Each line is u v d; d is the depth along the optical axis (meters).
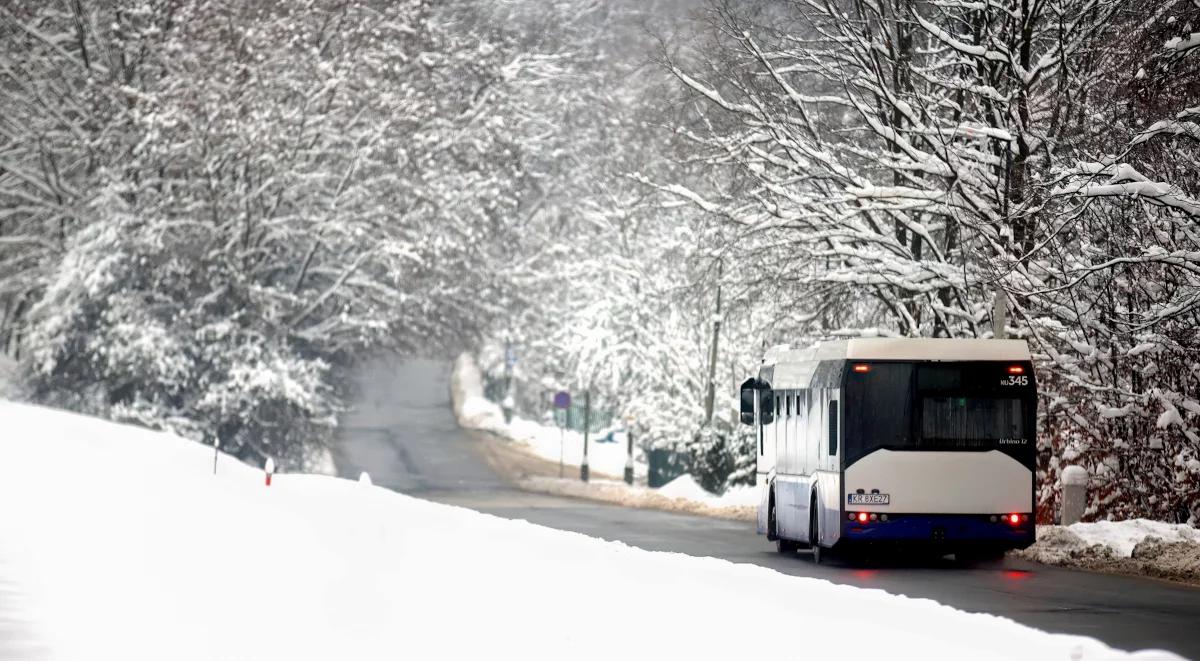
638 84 74.06
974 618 15.12
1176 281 34.78
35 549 26.47
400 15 89.06
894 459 30.08
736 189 51.69
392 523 31.89
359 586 20.55
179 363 82.62
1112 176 33.31
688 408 83.50
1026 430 30.33
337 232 87.19
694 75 52.47
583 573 20.50
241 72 83.06
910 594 23.95
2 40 92.25
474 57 93.88
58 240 93.31
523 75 107.00
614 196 86.88
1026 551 32.84
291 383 83.12
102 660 15.16
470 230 88.25
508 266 103.38
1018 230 43.12
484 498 69.44
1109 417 35.94
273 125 81.88
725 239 51.22
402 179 87.56
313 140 85.56
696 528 45.12
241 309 85.88
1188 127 30.41
